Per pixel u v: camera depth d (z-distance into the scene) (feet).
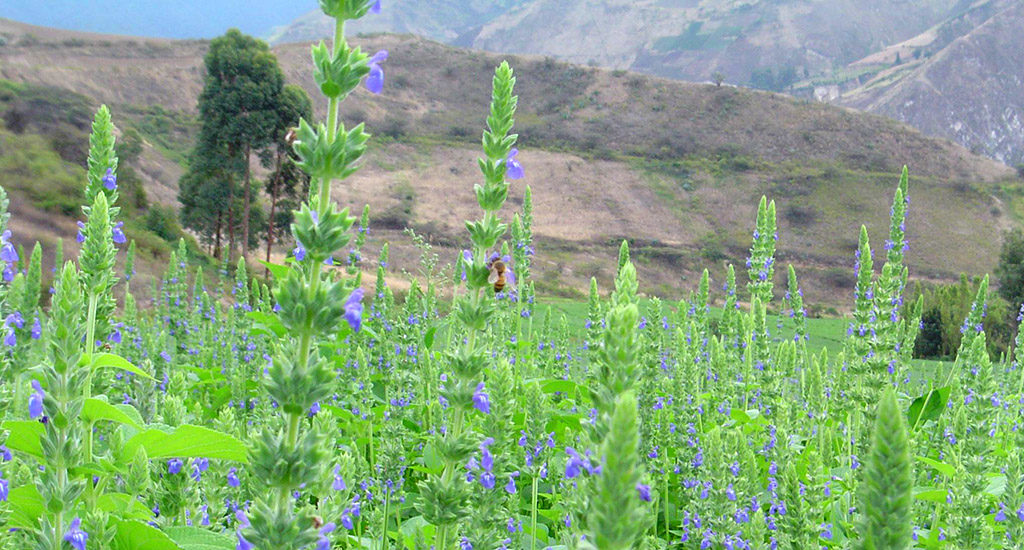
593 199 474.90
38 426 12.33
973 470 17.76
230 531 16.07
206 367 39.81
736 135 554.05
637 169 508.53
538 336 43.68
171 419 15.67
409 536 17.11
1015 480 15.28
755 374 33.47
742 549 16.22
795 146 543.39
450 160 490.49
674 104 586.45
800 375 32.63
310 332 9.04
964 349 32.19
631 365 8.75
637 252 428.15
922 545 18.48
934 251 442.50
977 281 189.37
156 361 34.01
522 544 19.83
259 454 9.00
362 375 24.25
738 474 18.12
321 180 9.20
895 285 23.75
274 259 215.92
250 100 191.31
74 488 11.19
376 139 496.64
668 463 24.26
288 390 8.89
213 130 190.70
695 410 23.61
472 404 12.60
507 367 15.24
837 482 21.59
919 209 477.77
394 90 575.38
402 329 28.53
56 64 399.03
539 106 591.78
